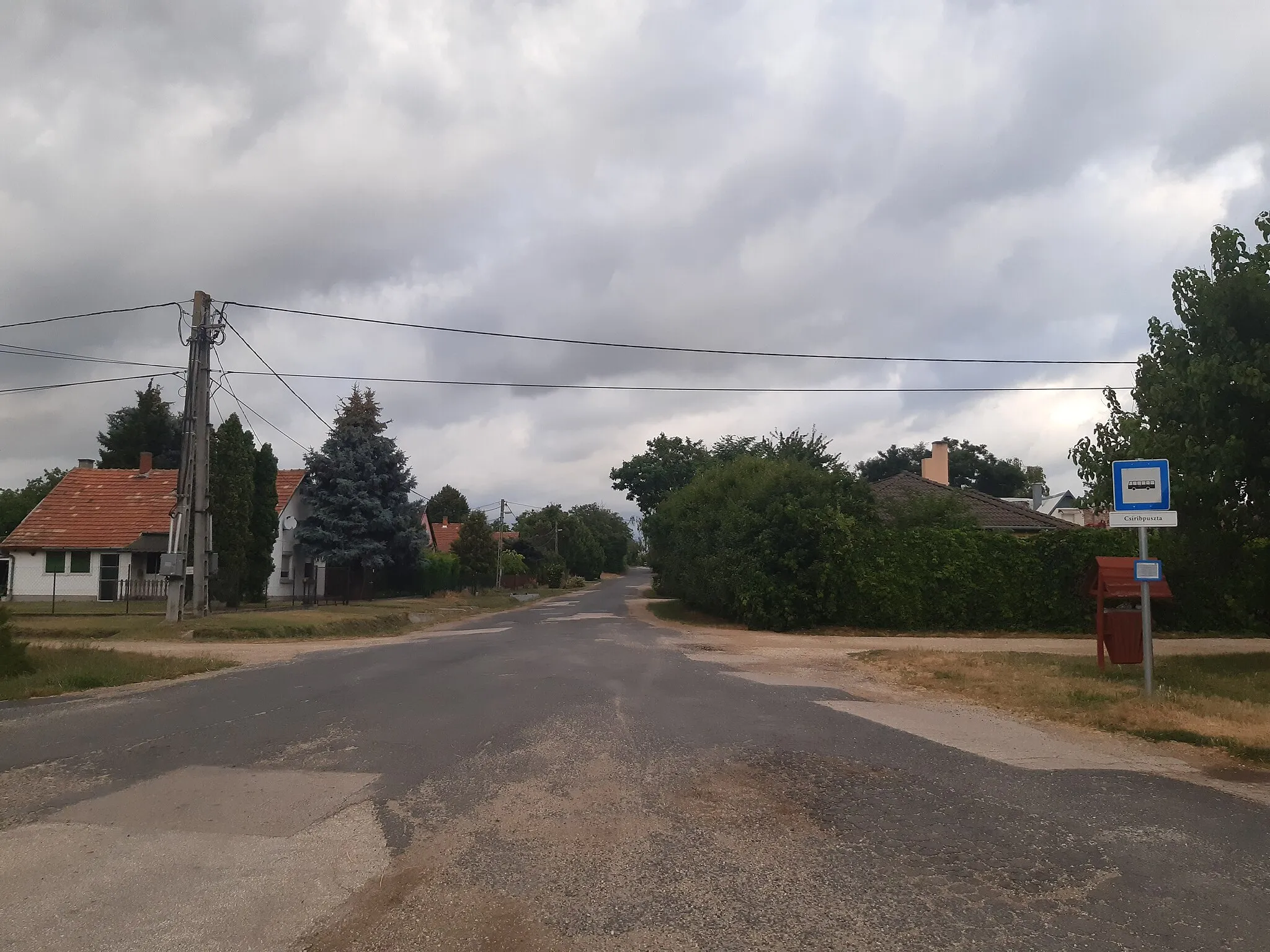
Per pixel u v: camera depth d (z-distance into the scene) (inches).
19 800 262.7
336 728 363.9
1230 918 169.6
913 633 932.0
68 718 401.7
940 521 1125.7
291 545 1659.7
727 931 166.6
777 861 203.3
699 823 231.8
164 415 2231.8
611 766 292.2
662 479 2439.7
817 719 379.6
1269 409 501.4
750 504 1027.9
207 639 841.5
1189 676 486.6
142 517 1480.1
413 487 1800.0
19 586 1403.8
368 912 177.9
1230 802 251.0
